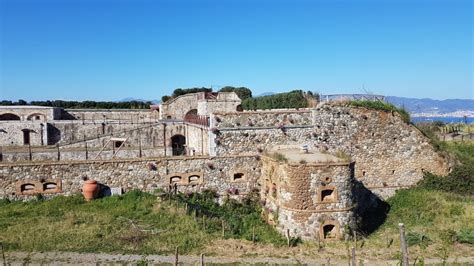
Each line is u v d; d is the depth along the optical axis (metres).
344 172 25.77
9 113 51.88
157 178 30.41
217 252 22.23
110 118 57.91
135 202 28.42
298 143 32.50
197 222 25.88
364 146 33.47
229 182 31.27
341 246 24.30
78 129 48.56
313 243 24.72
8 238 22.25
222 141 31.30
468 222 26.91
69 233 23.16
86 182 29.00
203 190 30.94
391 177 33.75
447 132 54.56
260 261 21.44
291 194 25.48
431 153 34.28
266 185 29.41
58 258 20.31
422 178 34.16
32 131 46.50
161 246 22.27
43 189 28.91
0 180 28.31
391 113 33.84
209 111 45.16
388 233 26.88
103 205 28.09
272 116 32.19
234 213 29.53
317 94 38.12
